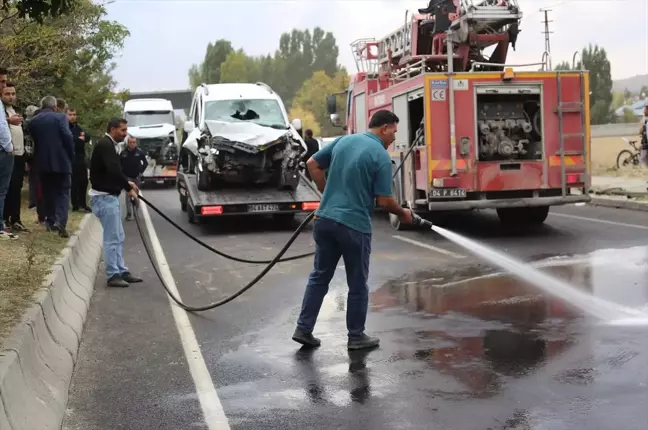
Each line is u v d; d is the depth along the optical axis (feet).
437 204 41.65
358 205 20.36
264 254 38.50
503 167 42.09
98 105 74.59
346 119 62.39
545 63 42.70
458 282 28.99
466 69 48.21
